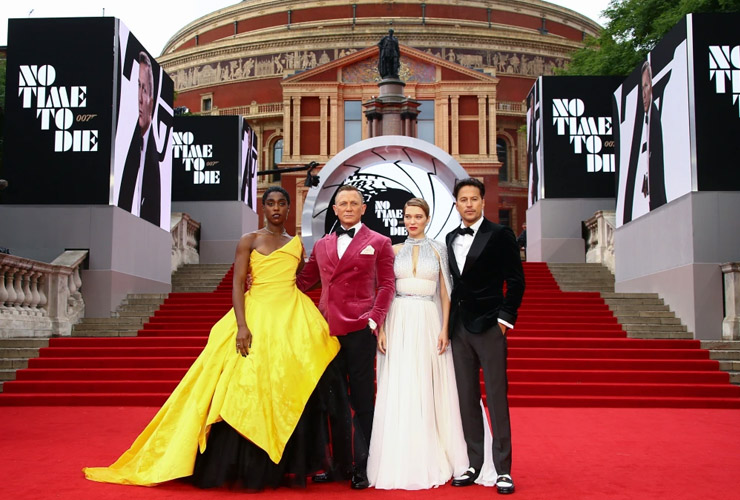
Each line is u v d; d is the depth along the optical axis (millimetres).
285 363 4980
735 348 11883
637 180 15570
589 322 14062
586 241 20297
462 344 5113
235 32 68938
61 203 14094
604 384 10523
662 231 14109
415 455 4988
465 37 58750
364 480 4938
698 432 7699
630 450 6547
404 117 30578
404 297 5348
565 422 8469
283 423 4859
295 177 49500
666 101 13820
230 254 22297
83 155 14117
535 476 5406
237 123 22734
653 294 14562
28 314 12445
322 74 50500
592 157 20422
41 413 9078
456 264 5164
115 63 14234
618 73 25500
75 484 4969
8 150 14094
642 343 12141
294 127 50156
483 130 49812
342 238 5289
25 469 5508
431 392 5211
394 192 18609
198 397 4957
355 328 5082
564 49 60438
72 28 14250
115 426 7953
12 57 14227
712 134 12680
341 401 5148
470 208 5199
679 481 5242
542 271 18906
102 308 13961
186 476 4938
